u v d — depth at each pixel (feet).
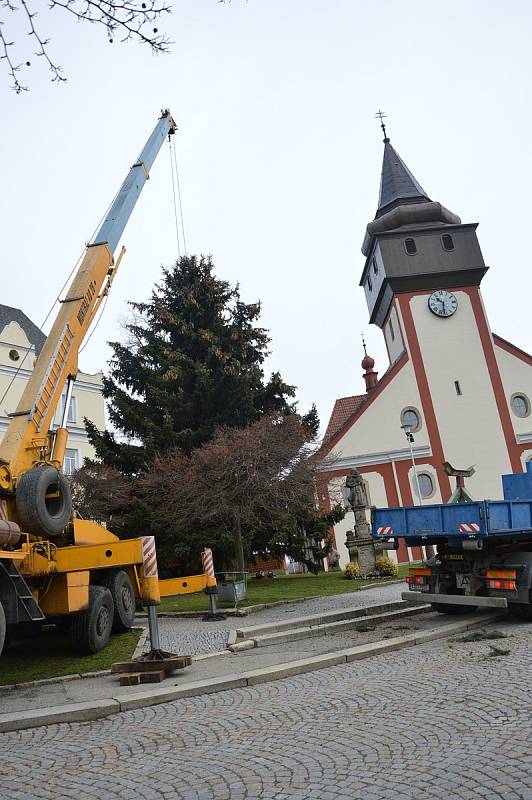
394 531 44.70
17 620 31.58
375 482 131.75
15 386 117.80
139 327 95.61
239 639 40.42
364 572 83.97
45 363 40.70
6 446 37.14
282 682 28.09
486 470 132.16
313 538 92.22
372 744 17.93
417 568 44.47
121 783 16.80
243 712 23.08
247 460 66.33
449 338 139.74
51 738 21.76
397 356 148.36
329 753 17.52
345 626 42.73
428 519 42.50
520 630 36.68
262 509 79.10
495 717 19.35
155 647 32.09
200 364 89.76
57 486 37.78
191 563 82.23
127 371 93.45
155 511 80.18
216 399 91.30
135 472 87.71
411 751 17.04
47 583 36.19
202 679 28.89
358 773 15.84
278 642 39.37
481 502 39.17
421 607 48.34
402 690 24.09
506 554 40.83
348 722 20.40
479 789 14.24
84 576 38.01
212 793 15.47
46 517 35.60
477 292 142.61
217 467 66.95
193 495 68.95
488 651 30.63
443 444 133.18
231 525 78.48
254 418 92.38
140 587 48.08
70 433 125.29
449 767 15.65
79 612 37.68
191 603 61.77
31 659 37.50
